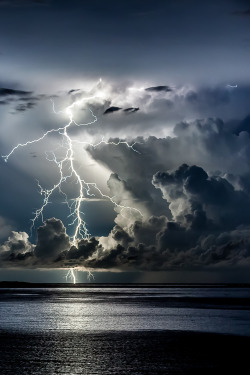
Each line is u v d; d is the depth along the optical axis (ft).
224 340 121.19
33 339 124.77
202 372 84.79
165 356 99.66
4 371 85.87
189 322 164.25
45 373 84.17
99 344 115.55
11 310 225.35
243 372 84.79
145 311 214.28
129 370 86.58
